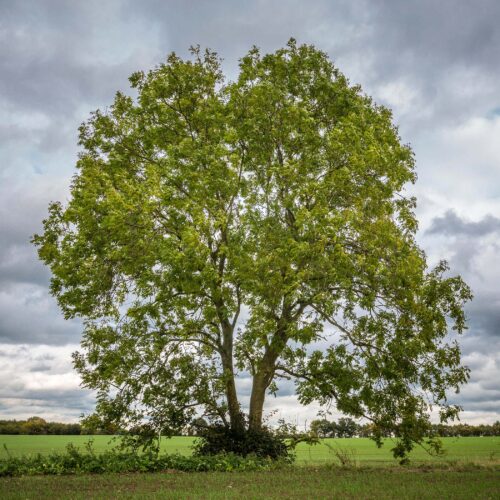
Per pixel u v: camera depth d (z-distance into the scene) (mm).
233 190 24688
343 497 13180
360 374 24516
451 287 24359
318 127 26719
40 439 61031
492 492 13781
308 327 22562
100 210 23219
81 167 26594
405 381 24359
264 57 27250
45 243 25016
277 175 25078
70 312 25172
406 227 24906
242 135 25406
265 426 25625
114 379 24031
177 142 26922
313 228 22953
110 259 24344
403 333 24234
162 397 23922
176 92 27188
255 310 23531
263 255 23406
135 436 24562
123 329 24453
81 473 19750
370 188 24297
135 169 27078
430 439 24547
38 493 14172
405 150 25719
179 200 23625
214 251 25156
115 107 28016
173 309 24906
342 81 27547
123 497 13320
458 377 24297
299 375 25625
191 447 25094
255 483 16375
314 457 38375
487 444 56875
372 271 23344
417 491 14109
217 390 24609
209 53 27734
